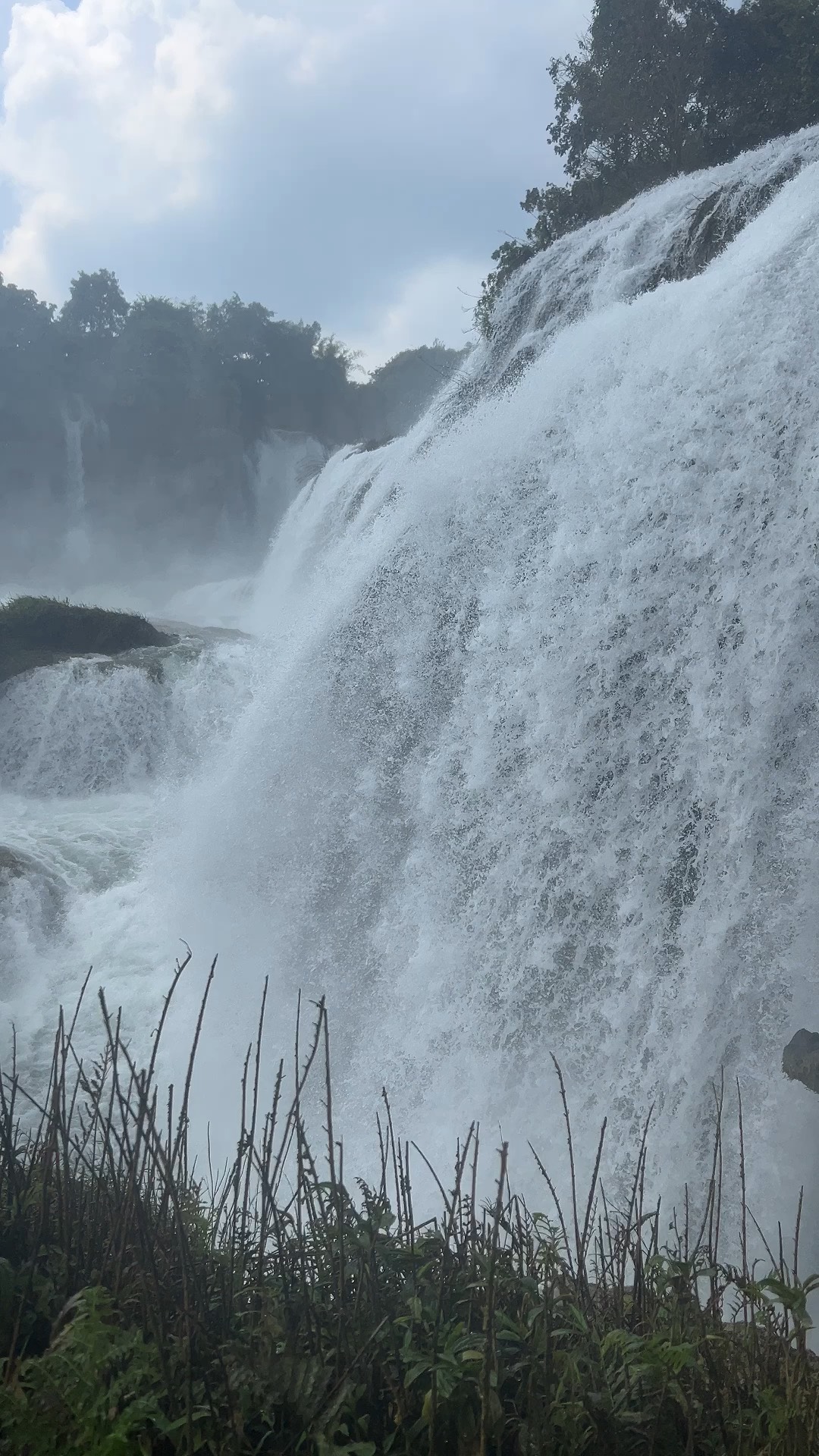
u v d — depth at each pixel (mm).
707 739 6680
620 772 7070
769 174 13555
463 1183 6434
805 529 6641
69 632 20203
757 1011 5992
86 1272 3119
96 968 10023
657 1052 6262
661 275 14867
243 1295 3076
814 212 8336
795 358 7227
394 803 8805
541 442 9062
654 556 7398
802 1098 5641
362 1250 2984
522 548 8578
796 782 6270
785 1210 5453
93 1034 8914
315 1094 7703
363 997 8250
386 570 9781
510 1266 3174
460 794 8055
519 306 18625
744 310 7832
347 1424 2609
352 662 9695
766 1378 2941
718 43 27000
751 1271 4922
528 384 10148
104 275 61438
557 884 7133
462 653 8828
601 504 7934
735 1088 5883
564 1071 6664
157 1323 2684
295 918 9156
